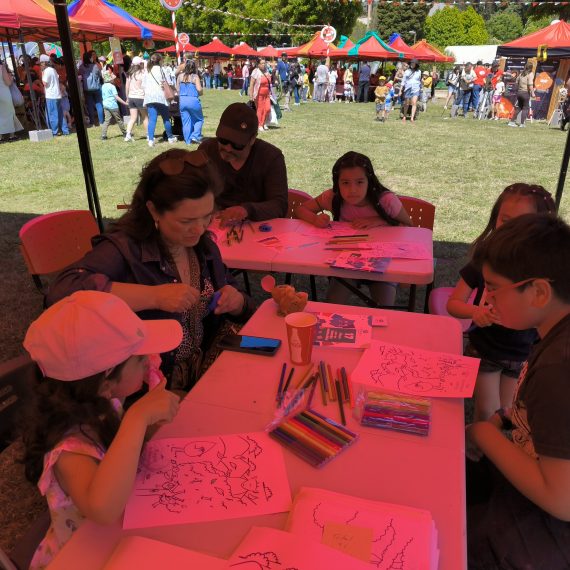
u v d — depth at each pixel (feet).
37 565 3.87
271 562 2.98
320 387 4.84
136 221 6.03
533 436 3.69
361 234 9.53
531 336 6.88
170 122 32.99
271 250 8.71
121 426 3.59
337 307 6.61
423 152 32.83
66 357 3.54
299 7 76.69
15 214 19.88
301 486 3.64
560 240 3.79
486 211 20.42
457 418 4.36
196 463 3.87
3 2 29.40
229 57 105.29
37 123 36.27
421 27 133.69
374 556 3.01
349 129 42.78
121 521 3.39
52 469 3.62
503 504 4.49
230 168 10.99
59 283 5.68
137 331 3.82
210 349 6.72
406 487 3.60
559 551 4.22
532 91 46.70
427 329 5.95
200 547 3.18
